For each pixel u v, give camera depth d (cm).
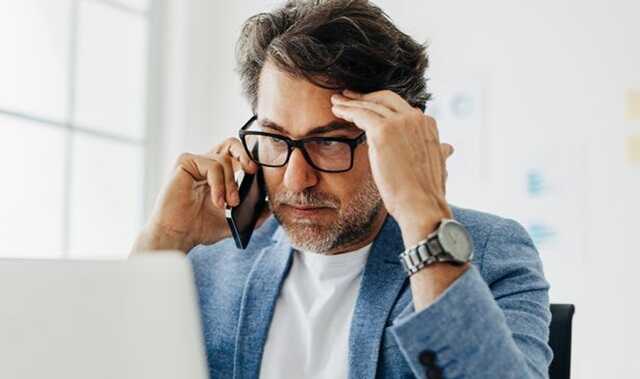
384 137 114
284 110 122
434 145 117
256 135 127
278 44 122
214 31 366
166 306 45
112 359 45
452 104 319
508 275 125
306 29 122
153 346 45
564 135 298
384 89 125
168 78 363
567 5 301
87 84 328
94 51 331
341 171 121
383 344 119
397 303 121
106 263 46
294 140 122
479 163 312
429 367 97
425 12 327
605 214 290
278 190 125
